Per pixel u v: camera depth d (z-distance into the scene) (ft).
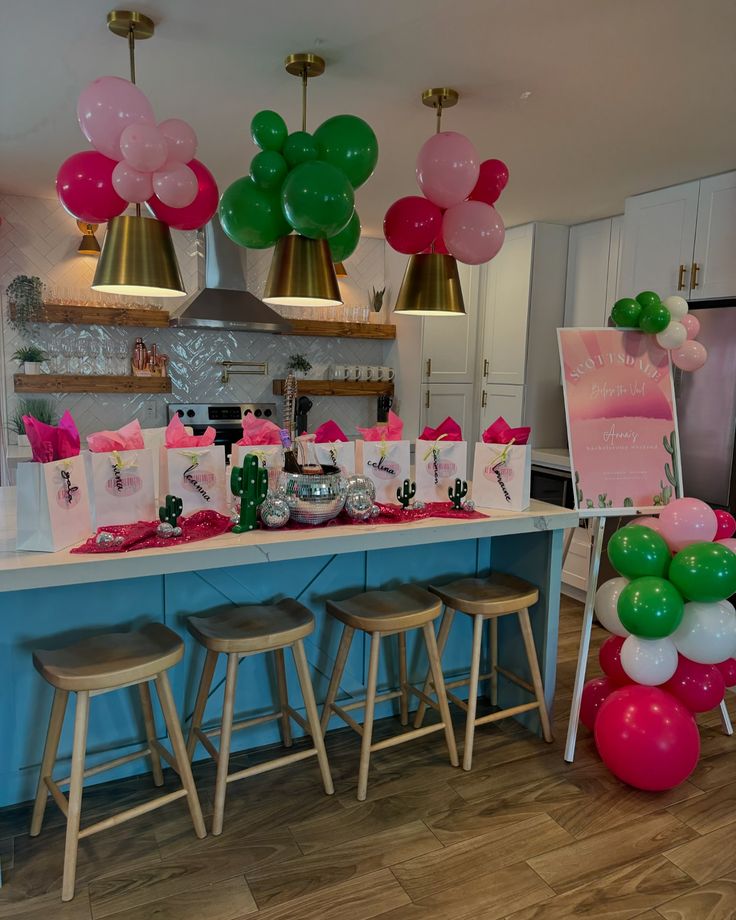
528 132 9.39
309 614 7.14
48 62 7.47
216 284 14.70
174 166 6.53
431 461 8.46
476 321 16.20
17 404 14.12
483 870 6.20
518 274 14.94
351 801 7.15
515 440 8.13
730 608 7.35
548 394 15.29
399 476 8.31
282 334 16.53
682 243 11.66
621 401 8.46
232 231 7.44
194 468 7.22
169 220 7.37
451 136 7.41
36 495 5.97
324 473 7.34
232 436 15.88
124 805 6.97
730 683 8.47
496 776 7.67
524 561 8.68
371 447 8.16
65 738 7.07
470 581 8.57
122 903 5.73
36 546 6.04
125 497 6.77
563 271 15.08
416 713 8.75
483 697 9.57
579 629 12.23
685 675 7.71
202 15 6.40
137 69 7.61
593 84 7.86
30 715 6.86
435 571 8.96
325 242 7.57
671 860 6.39
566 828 6.81
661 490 8.51
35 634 6.81
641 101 8.32
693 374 11.21
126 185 6.43
